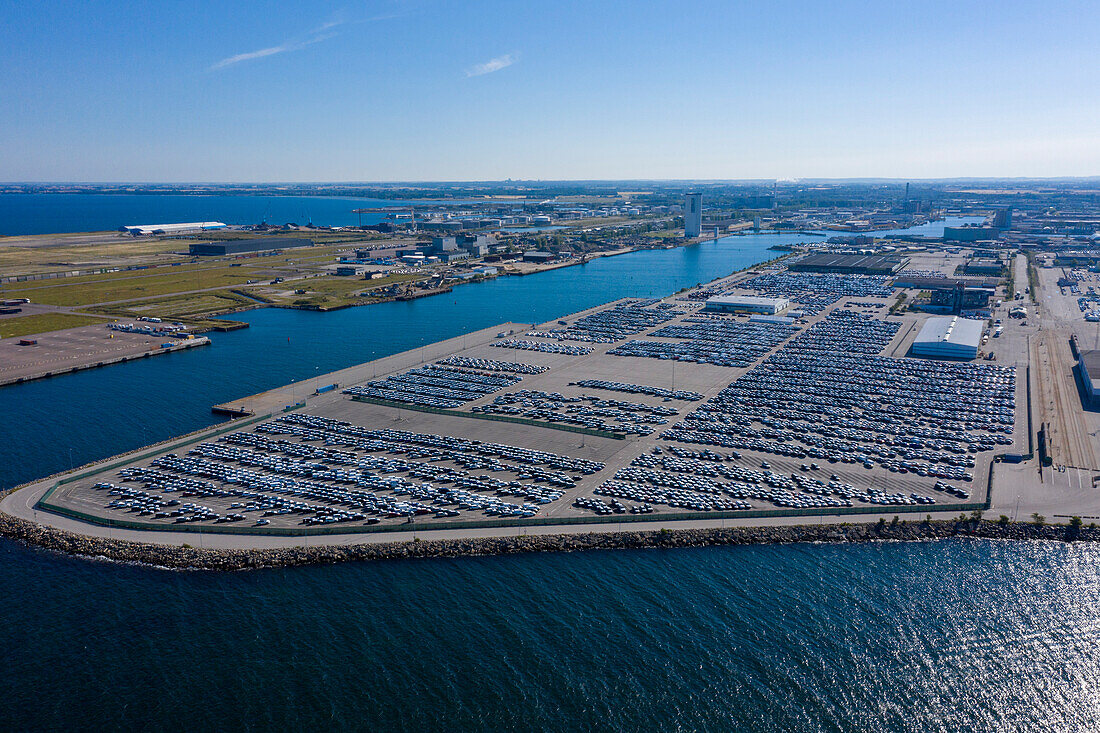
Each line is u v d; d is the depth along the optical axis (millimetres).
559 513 171500
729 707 116375
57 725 111500
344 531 162750
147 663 124750
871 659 127250
